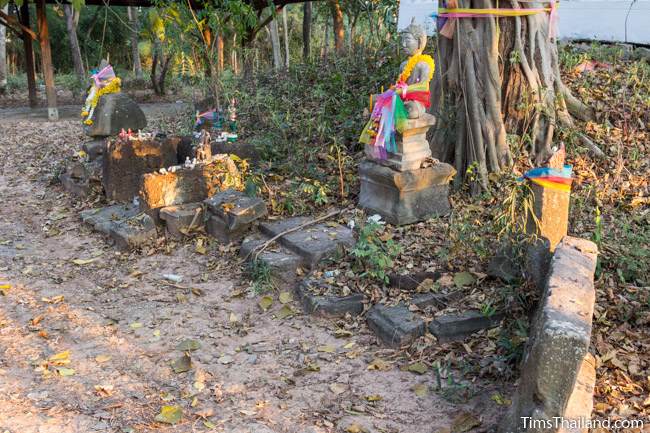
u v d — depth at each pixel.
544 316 3.10
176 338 4.85
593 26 10.34
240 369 4.41
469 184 6.66
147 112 15.20
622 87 8.03
